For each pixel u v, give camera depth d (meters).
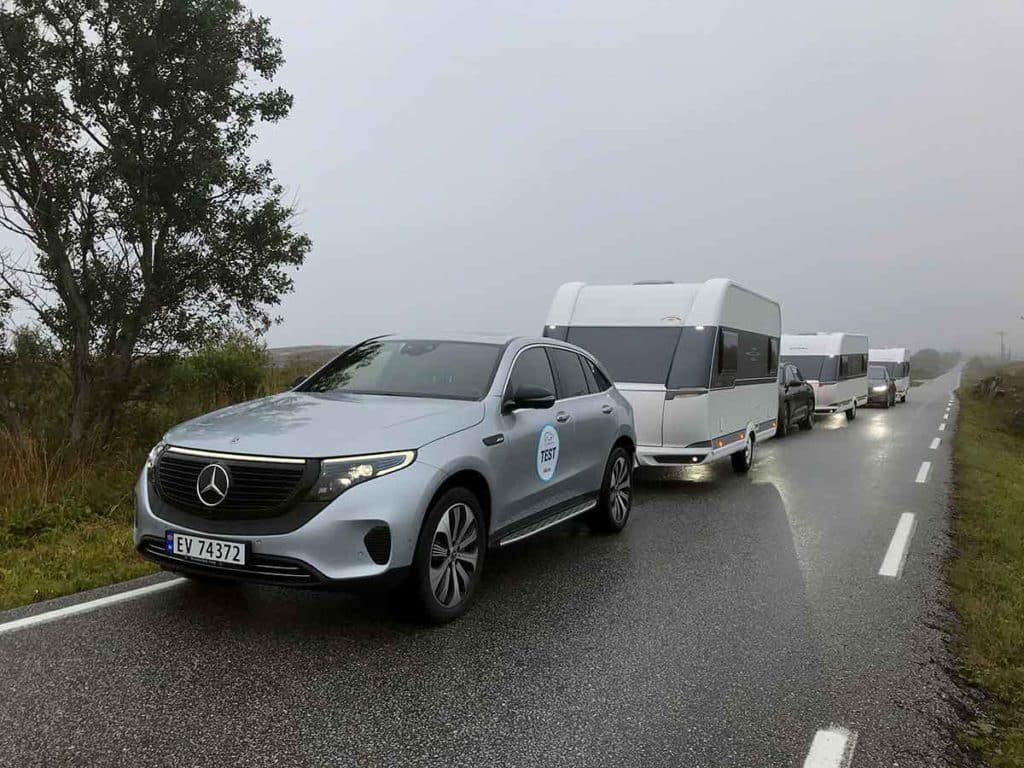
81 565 5.47
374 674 3.73
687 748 3.08
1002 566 6.09
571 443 6.01
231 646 4.04
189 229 8.59
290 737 3.09
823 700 3.56
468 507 4.61
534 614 4.70
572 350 6.76
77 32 7.96
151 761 2.87
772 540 6.86
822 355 20.72
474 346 5.75
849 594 5.26
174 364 9.20
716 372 9.59
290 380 12.95
